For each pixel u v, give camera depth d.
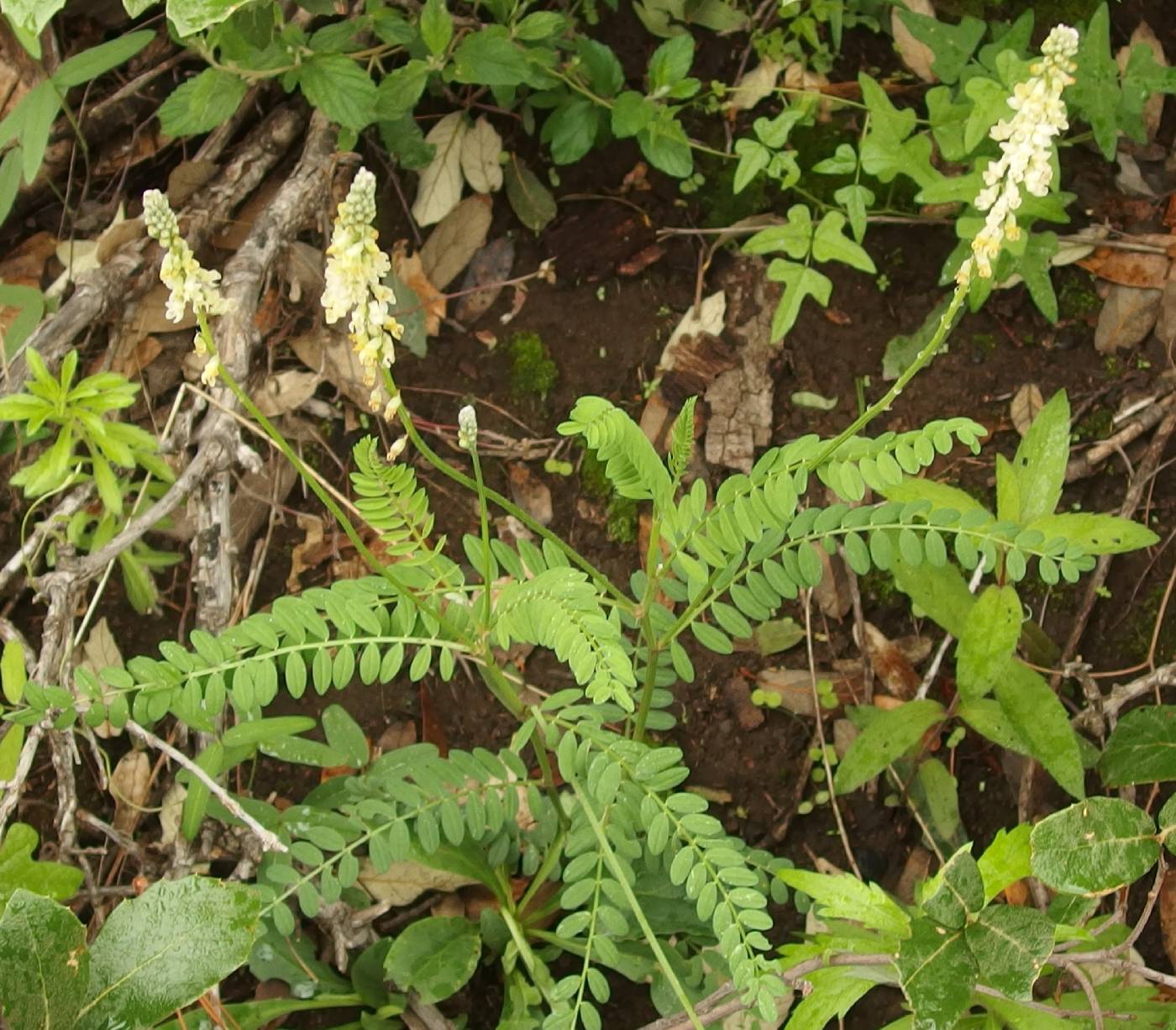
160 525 0.85
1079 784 0.75
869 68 0.96
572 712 0.67
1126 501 0.86
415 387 0.91
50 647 0.77
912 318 0.92
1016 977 0.63
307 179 0.89
